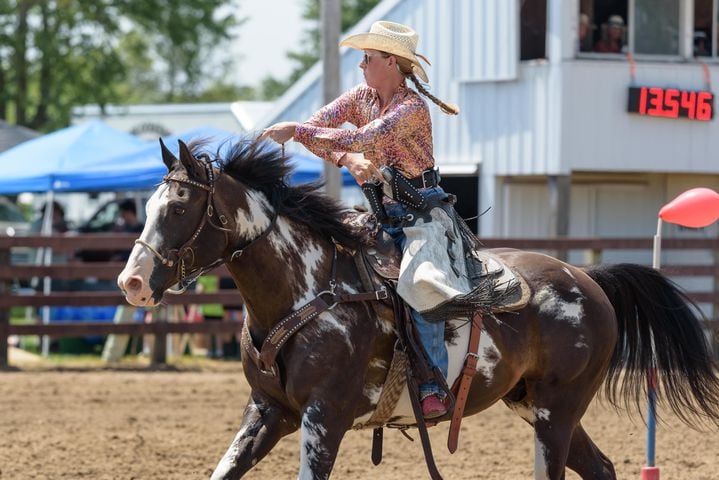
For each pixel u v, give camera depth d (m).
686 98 20.89
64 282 20.45
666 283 8.41
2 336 17.09
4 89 37.81
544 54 20.98
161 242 6.55
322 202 7.19
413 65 7.14
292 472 10.39
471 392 7.43
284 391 6.91
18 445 11.47
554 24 20.47
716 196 9.12
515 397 8.06
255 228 6.89
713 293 18.41
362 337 6.93
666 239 18.38
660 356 8.33
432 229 7.15
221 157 7.15
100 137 20.61
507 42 20.89
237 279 6.97
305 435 6.70
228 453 6.96
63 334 17.22
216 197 6.75
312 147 7.07
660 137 20.94
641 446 11.76
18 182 19.41
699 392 8.35
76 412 13.49
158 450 11.30
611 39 20.92
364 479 10.16
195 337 20.19
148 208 6.66
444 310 6.98
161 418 13.16
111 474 10.21
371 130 6.93
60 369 17.16
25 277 17.03
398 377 7.12
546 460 7.67
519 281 7.63
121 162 19.44
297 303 6.91
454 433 7.33
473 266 7.45
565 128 20.39
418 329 7.07
